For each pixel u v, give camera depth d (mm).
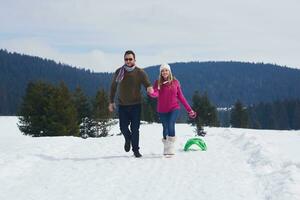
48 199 6379
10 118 66688
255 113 133750
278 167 8148
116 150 11477
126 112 9930
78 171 8492
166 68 9859
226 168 8492
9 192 6832
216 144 12461
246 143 11539
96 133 45562
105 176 7965
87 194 6645
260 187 6805
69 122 38500
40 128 37688
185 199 6234
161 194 6566
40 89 38812
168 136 10047
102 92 45781
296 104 127125
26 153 10586
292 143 12781
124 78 9695
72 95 44875
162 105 10055
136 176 7930
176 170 8406
